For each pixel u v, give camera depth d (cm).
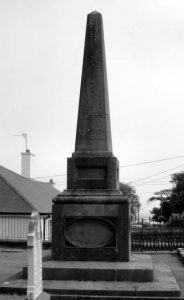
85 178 1319
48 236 3162
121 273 1141
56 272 1156
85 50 1384
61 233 1266
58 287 1079
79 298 1047
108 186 1303
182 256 1777
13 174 3525
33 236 930
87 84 1364
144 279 1136
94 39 1382
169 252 2089
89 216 1262
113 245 1251
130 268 1148
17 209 2814
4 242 2227
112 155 1330
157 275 1215
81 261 1243
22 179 3631
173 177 7981
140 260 1276
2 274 1424
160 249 2153
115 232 1252
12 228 2797
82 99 1362
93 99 1356
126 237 1248
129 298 1038
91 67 1370
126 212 1256
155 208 8456
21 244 2212
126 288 1069
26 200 2886
